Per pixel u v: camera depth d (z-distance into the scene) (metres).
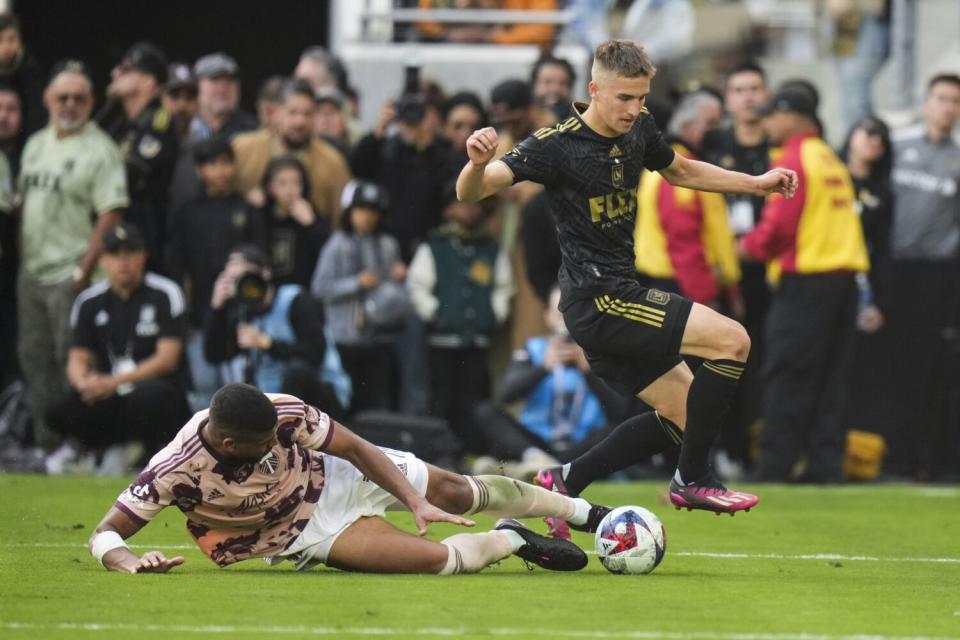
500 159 19.34
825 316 34.41
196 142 36.22
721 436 36.53
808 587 18.55
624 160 19.70
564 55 43.91
